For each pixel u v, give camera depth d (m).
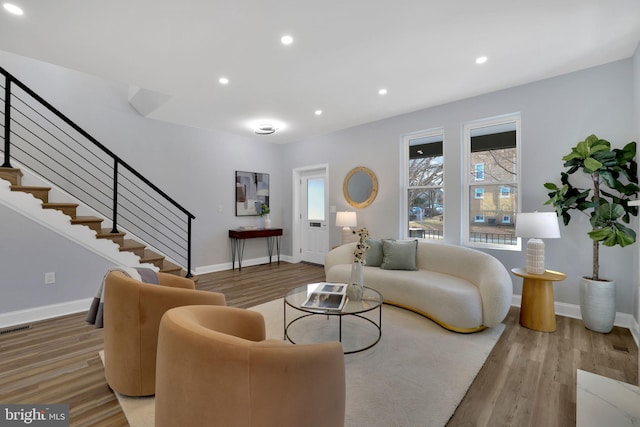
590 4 2.03
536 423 1.58
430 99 3.79
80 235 3.23
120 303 1.74
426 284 2.99
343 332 2.71
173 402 1.09
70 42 2.47
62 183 3.97
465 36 2.41
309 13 2.12
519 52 2.67
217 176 5.39
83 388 1.89
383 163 4.62
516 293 3.42
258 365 0.98
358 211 4.96
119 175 4.35
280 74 3.07
